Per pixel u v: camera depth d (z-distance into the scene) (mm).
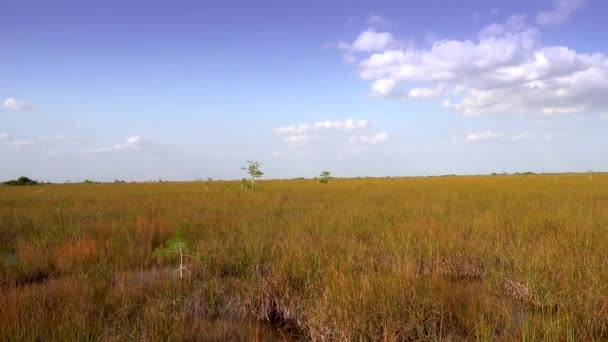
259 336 5672
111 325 5613
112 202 22125
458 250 9078
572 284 6414
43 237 11523
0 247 10836
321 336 5383
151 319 5633
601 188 27281
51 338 5047
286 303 6512
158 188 39625
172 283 7336
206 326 5812
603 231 10242
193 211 17391
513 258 8250
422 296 6090
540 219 12453
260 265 8773
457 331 5582
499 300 6402
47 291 6922
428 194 25219
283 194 26859
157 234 12086
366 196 24531
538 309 6203
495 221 12320
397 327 5332
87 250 9602
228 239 10930
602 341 5133
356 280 6570
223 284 7574
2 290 7047
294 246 9375
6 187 45500
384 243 9945
